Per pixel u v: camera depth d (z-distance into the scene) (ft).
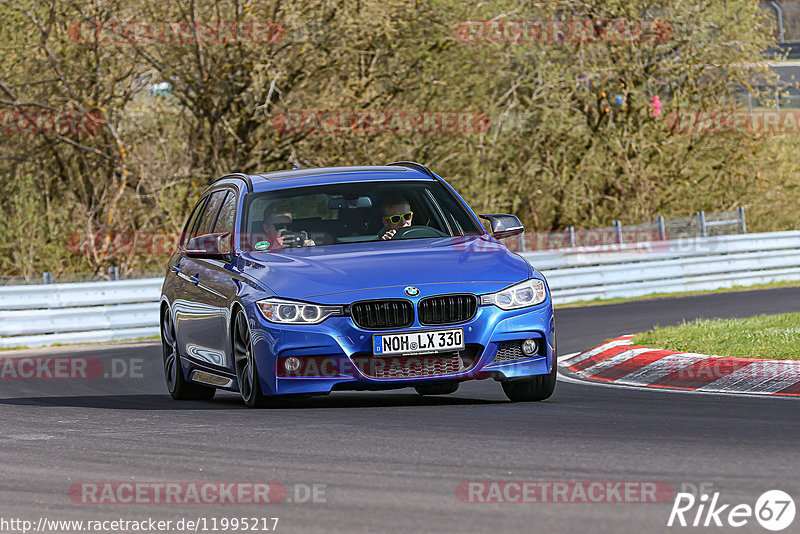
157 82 255.29
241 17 248.11
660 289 239.71
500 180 298.76
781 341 101.76
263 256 84.64
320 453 60.54
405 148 276.41
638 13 297.12
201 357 90.89
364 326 76.23
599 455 57.47
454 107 278.67
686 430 65.57
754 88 305.94
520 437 63.93
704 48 296.71
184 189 266.36
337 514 46.42
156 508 49.21
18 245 269.64
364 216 87.97
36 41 255.70
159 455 62.39
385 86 267.39
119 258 265.54
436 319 76.95
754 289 236.22
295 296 77.25
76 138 260.83
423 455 58.90
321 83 260.83
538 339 79.92
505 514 45.29
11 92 249.75
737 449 58.34
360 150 261.24
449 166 283.18
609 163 303.89
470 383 105.19
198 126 262.26
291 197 89.35
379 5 251.80
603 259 234.79
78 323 193.57
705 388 92.84
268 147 265.34
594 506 46.29
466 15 272.10
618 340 117.80
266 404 80.18
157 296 203.00
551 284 227.40
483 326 77.36
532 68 288.30
